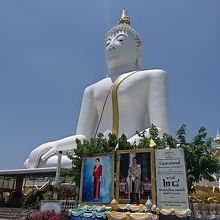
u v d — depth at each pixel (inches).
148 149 507.5
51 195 831.7
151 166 494.6
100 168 540.7
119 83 915.4
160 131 799.1
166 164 487.5
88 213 513.0
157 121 823.7
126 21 1084.5
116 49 983.6
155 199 477.7
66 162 823.7
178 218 453.4
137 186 498.3
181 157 480.4
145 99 896.3
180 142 627.5
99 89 964.6
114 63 992.2
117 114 892.0
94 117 985.5
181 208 459.2
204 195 719.7
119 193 509.7
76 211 526.3
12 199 1027.3
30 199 960.3
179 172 475.5
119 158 528.1
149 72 900.0
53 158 860.0
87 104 989.8
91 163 553.9
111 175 526.0
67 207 692.7
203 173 596.4
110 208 500.1
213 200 716.7
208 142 615.5
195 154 597.3
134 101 891.4
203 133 625.0
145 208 469.4
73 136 926.4
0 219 721.0
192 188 601.3
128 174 511.5
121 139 617.0
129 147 601.6
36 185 1182.9
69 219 529.0
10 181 1151.6
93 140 642.2
